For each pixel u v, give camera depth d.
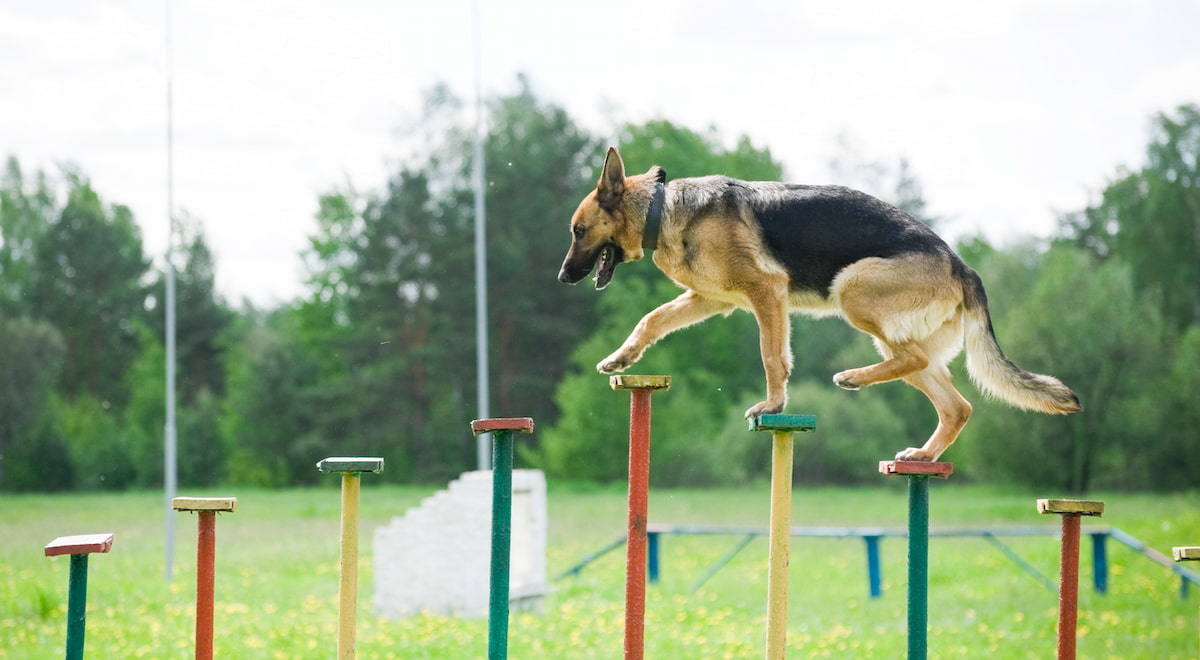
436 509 10.93
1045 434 35.56
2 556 17.25
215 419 48.75
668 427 39.69
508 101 44.94
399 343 44.66
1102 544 12.75
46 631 9.66
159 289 51.81
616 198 6.63
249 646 8.78
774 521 5.22
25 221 49.72
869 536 12.80
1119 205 40.28
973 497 36.75
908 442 39.44
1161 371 35.31
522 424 5.40
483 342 20.66
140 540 20.70
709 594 12.30
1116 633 10.13
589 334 43.78
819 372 40.44
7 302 48.75
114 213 52.25
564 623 10.09
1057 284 35.53
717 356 41.97
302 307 52.09
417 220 44.16
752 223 6.26
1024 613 11.36
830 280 6.21
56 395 47.12
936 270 6.12
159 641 9.01
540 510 11.25
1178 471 35.66
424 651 8.65
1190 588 12.77
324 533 22.84
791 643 9.36
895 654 8.82
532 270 43.19
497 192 43.31
